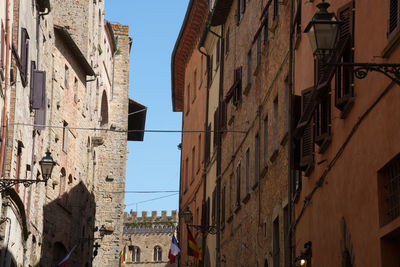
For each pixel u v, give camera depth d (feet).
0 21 73.15
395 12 39.24
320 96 52.49
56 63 140.15
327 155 53.83
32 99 102.22
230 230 101.91
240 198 94.79
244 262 90.48
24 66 92.27
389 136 40.04
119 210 202.90
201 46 137.18
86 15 168.86
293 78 67.46
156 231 362.53
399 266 40.93
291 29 68.39
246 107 94.38
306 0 62.85
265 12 82.12
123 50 217.97
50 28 131.64
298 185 63.72
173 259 135.03
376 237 41.91
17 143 89.66
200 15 141.08
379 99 41.65
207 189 126.62
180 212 163.32
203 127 137.90
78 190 159.33
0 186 74.69
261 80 85.15
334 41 35.73
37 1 111.96
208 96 133.18
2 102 77.36
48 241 132.87
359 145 45.52
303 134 59.06
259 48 87.81
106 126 209.36
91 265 179.32
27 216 111.86
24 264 100.07
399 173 39.96
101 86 191.01
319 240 55.83
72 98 154.10
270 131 78.74
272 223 75.25
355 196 46.29
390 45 39.50
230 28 112.16
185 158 160.45
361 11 45.62
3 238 80.12
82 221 163.94
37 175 119.65
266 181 79.66
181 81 176.35
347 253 48.78
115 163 206.49
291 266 65.62
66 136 148.87
